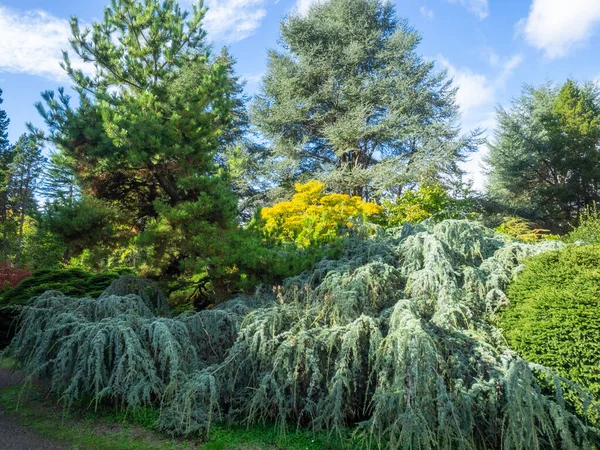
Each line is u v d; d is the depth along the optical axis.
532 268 4.55
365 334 4.23
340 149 21.14
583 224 10.50
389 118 20.56
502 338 4.31
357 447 3.74
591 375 3.68
